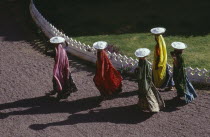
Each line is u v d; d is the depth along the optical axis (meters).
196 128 10.05
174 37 15.44
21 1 21.08
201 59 13.43
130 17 17.83
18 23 18.17
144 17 17.70
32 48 15.41
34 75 13.19
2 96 12.04
